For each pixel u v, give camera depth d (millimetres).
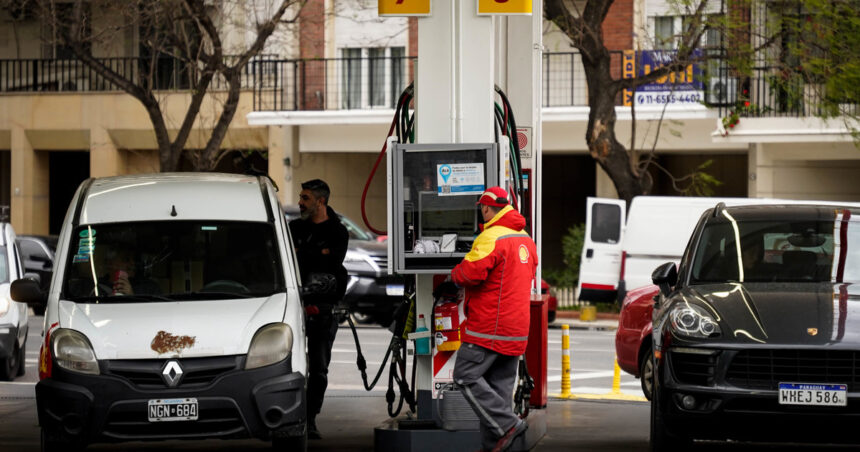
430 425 15141
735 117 41250
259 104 47656
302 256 17250
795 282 15508
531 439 16344
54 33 39156
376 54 48938
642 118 44219
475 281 13695
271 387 13953
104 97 51312
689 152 49906
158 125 38156
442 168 14977
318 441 17125
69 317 14359
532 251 14078
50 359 14016
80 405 13695
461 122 15258
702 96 43719
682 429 14227
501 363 14086
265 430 13961
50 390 13820
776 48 37750
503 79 19781
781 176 43875
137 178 17000
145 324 14156
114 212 15867
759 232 16359
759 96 43188
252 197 16391
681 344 14227
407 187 15000
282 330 14320
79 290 15102
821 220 16453
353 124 48406
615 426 18578
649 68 44062
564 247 44094
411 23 48469
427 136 15359
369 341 31484
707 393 13938
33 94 52094
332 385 23906
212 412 13820
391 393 15906
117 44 50719
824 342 13672
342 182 51125
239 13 47000
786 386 13672
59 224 56875
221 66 38062
